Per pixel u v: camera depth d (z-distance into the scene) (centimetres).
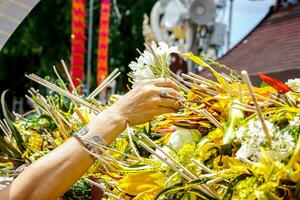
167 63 194
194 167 165
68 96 231
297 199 148
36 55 1182
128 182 175
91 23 886
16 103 1200
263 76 168
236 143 160
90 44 876
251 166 151
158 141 192
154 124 199
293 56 511
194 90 177
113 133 177
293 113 156
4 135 301
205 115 169
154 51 195
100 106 233
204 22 725
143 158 181
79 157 176
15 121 276
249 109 163
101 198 208
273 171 146
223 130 165
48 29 1110
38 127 260
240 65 570
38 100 259
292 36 559
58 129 250
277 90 167
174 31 743
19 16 219
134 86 196
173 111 176
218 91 178
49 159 177
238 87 171
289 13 614
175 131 178
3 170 248
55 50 1105
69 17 1099
